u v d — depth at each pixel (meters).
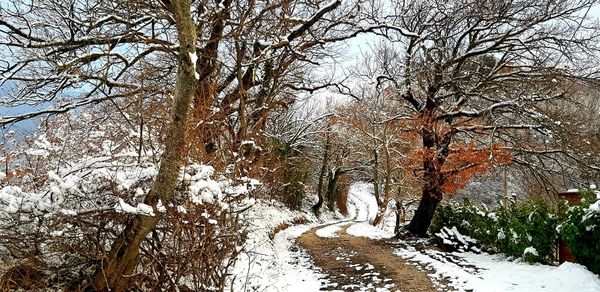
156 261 5.16
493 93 14.16
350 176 39.62
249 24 8.88
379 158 28.16
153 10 7.96
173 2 4.71
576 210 7.81
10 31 7.91
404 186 24.72
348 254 12.02
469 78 13.84
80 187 4.86
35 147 6.02
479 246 11.93
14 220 4.58
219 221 5.61
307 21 9.41
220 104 7.29
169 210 4.89
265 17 9.09
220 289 5.68
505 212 11.30
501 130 13.63
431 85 14.41
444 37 13.82
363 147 29.61
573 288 7.04
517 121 13.86
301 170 26.62
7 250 4.94
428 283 8.23
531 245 9.79
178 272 5.14
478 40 14.20
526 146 13.55
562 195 9.81
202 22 8.16
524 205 11.03
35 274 4.92
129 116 6.57
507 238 10.52
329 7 10.04
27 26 8.35
